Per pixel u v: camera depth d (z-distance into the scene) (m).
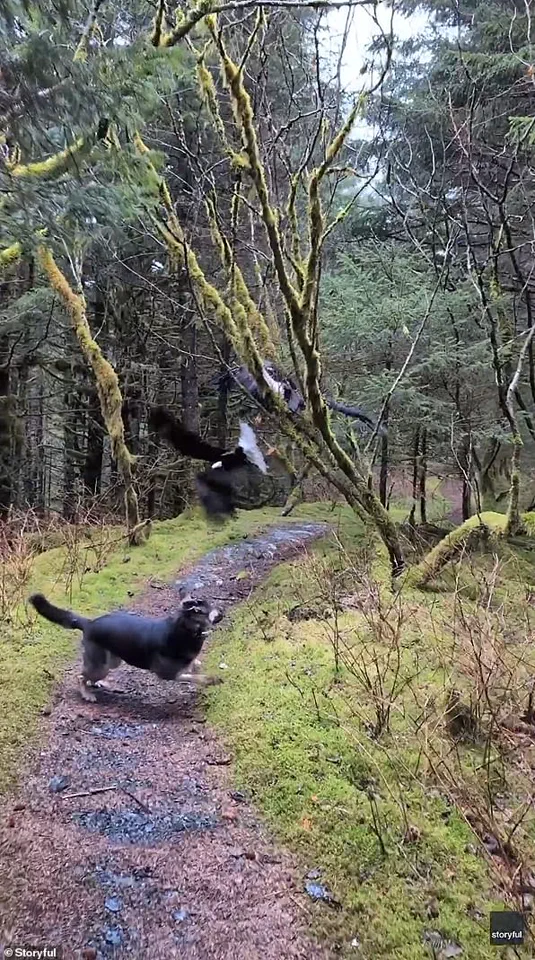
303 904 2.42
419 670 4.23
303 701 3.89
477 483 7.81
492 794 3.07
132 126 4.01
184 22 4.34
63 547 7.71
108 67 3.69
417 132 8.86
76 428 12.46
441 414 7.93
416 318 7.35
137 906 2.38
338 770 3.22
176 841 2.76
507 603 5.10
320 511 10.22
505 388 6.37
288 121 5.63
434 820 2.91
